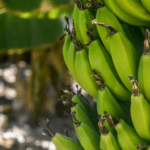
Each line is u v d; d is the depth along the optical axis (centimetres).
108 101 128
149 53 123
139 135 125
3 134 439
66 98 138
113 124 125
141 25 130
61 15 299
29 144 425
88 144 131
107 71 128
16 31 295
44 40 298
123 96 130
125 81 127
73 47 133
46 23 298
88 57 130
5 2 254
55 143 136
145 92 124
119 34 125
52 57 428
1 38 296
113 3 127
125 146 125
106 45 128
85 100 142
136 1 126
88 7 130
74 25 131
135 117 124
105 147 126
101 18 127
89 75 130
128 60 125
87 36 129
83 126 132
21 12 259
